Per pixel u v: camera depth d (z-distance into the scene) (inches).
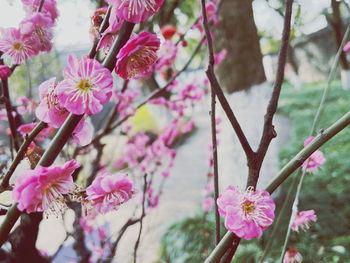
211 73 34.4
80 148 86.7
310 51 912.3
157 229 199.5
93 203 34.4
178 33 137.3
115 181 33.6
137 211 170.1
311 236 163.6
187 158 401.1
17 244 56.4
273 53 593.3
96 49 32.2
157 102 150.1
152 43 29.3
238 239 33.2
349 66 548.7
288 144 348.2
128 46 28.0
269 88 207.3
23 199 26.7
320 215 177.3
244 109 201.8
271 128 36.7
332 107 456.8
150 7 27.8
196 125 544.1
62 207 29.2
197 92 164.2
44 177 26.9
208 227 189.9
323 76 890.7
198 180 310.8
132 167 188.9
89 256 96.8
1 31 42.1
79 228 94.6
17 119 71.5
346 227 169.0
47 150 27.8
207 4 114.5
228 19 198.5
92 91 27.7
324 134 32.5
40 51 44.5
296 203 52.7
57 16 51.4
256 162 35.7
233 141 206.2
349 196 193.2
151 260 175.9
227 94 205.9
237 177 207.9
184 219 201.9
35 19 43.4
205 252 173.3
